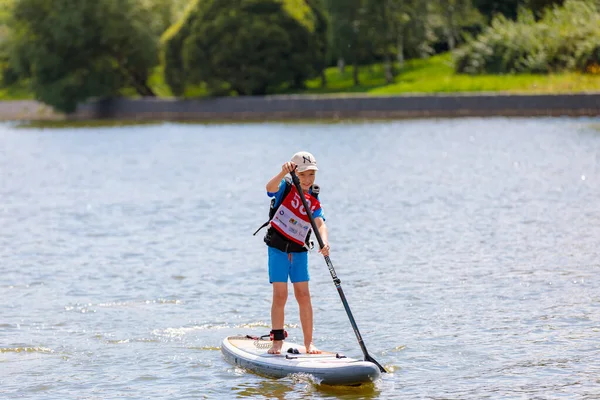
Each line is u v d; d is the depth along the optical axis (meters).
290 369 12.72
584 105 73.62
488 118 75.50
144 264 21.59
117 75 100.44
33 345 14.80
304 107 87.12
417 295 17.59
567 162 42.34
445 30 100.12
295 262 13.33
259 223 27.75
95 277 20.20
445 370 13.04
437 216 27.89
